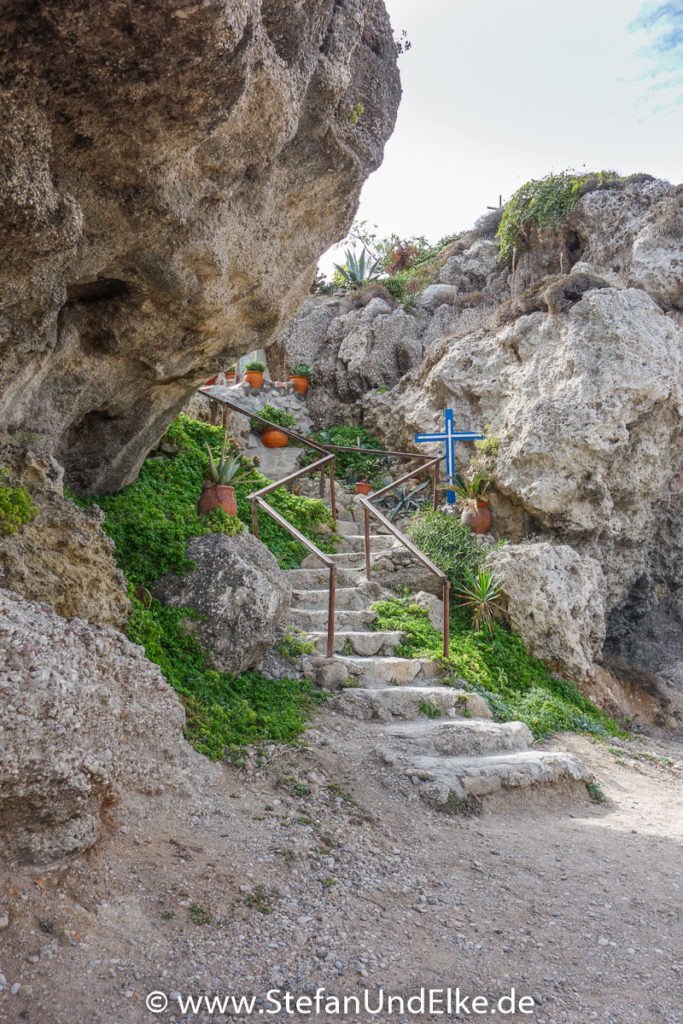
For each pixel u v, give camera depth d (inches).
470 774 203.0
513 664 308.7
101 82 133.2
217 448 352.5
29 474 181.0
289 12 159.6
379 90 210.4
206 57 131.3
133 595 211.9
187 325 207.8
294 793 180.2
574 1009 119.0
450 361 438.9
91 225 161.6
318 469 464.4
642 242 424.2
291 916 134.6
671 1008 121.8
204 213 175.6
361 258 671.8
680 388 381.7
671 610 431.5
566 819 208.4
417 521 366.3
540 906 153.6
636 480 376.5
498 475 384.5
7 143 128.8
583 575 344.2
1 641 126.4
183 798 161.3
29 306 164.2
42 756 120.3
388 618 298.2
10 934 111.9
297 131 188.7
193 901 131.3
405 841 173.5
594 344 371.9
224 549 232.8
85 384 210.7
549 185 499.2
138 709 162.2
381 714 232.8
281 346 577.3
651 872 175.5
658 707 361.4
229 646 218.1
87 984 107.6
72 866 127.5
